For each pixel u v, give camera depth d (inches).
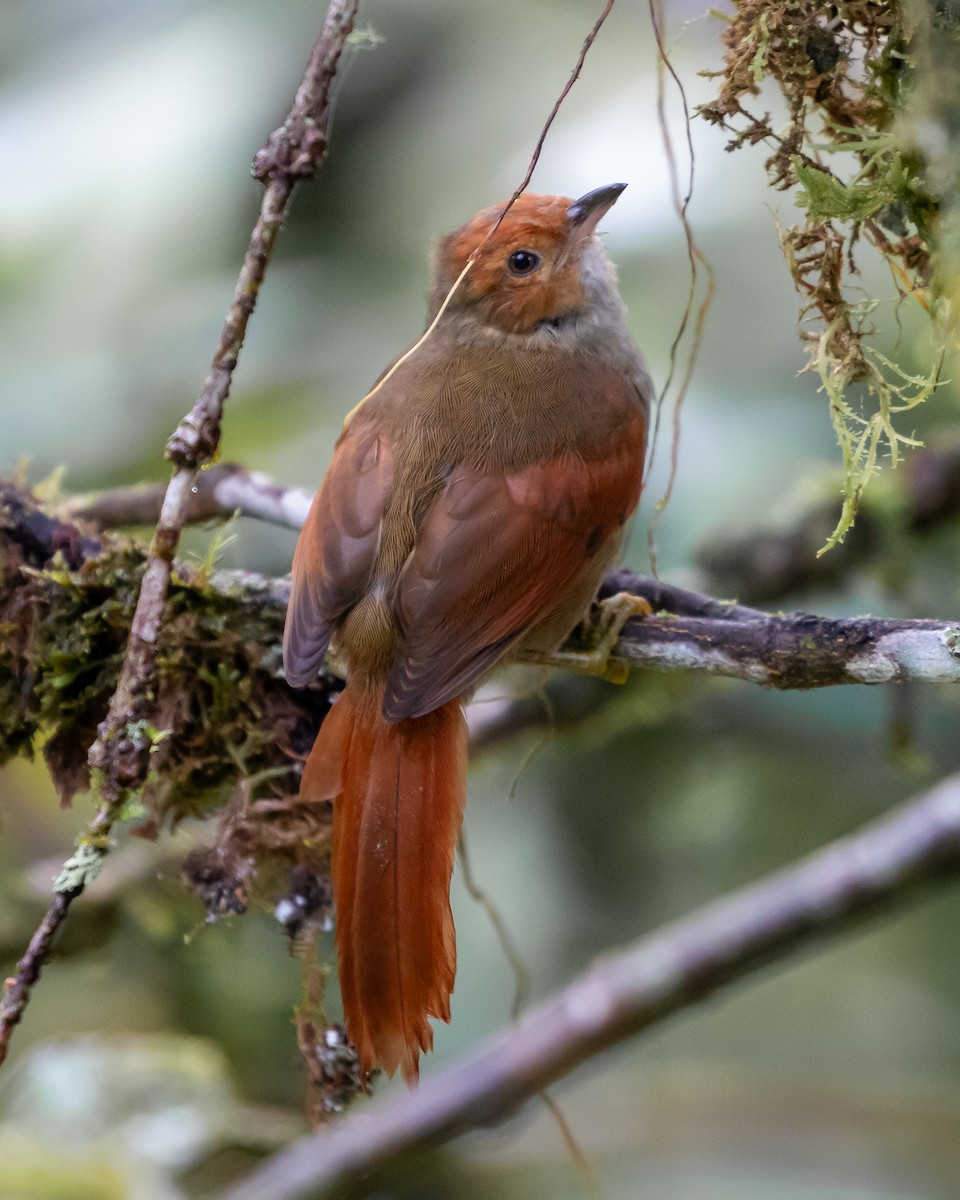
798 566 385.7
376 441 284.7
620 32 398.6
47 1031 415.2
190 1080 362.0
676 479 382.0
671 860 432.8
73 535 292.4
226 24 409.4
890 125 220.2
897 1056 430.6
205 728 282.5
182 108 403.9
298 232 417.7
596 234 324.8
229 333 230.4
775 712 412.5
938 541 402.3
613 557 295.7
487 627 269.0
